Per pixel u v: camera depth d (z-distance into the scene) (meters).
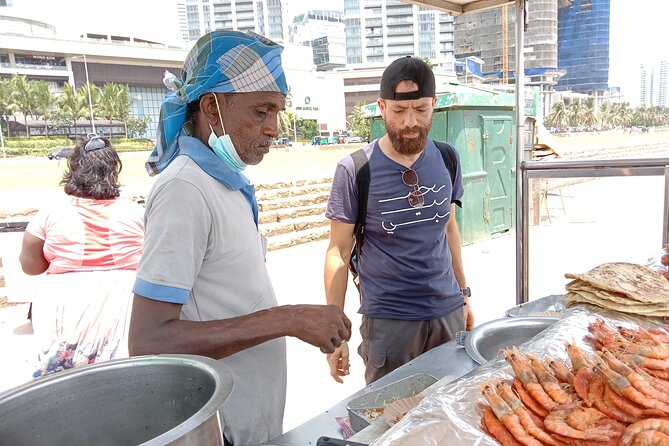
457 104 6.70
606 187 10.81
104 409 0.90
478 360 1.41
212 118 1.16
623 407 0.85
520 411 0.87
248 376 1.21
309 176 11.48
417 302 1.98
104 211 2.17
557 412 0.86
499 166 7.60
